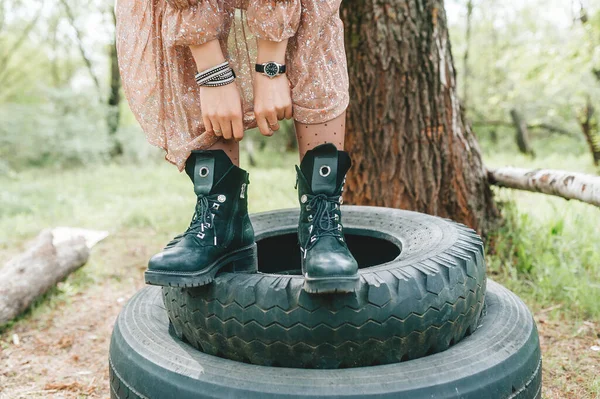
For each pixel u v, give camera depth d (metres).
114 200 6.94
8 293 2.93
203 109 1.35
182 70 1.42
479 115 13.81
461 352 1.37
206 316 1.42
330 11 1.37
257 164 11.39
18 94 16.27
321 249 1.28
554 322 2.63
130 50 1.51
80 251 3.75
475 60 13.95
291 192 5.92
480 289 1.52
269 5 1.25
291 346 1.32
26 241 4.87
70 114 12.81
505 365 1.34
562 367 2.21
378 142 3.47
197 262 1.35
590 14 6.27
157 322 1.70
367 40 3.40
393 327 1.31
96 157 12.24
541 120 12.35
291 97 1.40
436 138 3.45
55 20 15.41
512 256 3.40
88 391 2.21
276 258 2.24
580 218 3.44
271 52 1.32
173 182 8.62
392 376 1.25
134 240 4.79
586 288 2.77
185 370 1.35
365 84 3.44
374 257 2.19
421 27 3.38
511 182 3.46
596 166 7.64
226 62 1.34
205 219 1.40
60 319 3.03
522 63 7.72
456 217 3.50
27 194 7.04
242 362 1.39
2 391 2.22
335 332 1.29
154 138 1.52
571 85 7.67
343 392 1.20
